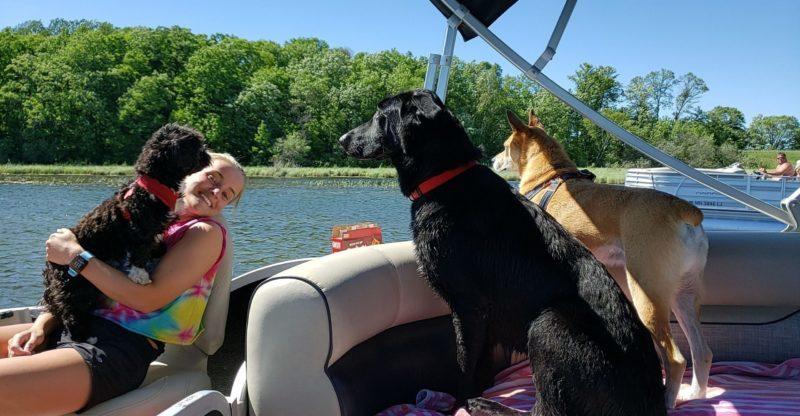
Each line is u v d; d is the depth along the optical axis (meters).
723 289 3.01
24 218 14.95
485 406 2.34
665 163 3.26
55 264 2.02
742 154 35.16
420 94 2.67
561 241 2.35
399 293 2.50
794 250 3.00
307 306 2.02
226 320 2.72
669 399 2.61
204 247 2.17
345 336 2.09
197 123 58.97
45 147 54.56
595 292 2.17
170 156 2.04
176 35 69.25
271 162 56.72
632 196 2.97
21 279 8.10
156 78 60.31
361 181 33.31
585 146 40.81
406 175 2.72
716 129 43.38
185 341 2.20
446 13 3.41
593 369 1.99
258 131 58.81
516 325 2.38
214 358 2.87
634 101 48.56
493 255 2.40
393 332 2.57
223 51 65.94
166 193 2.06
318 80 63.34
